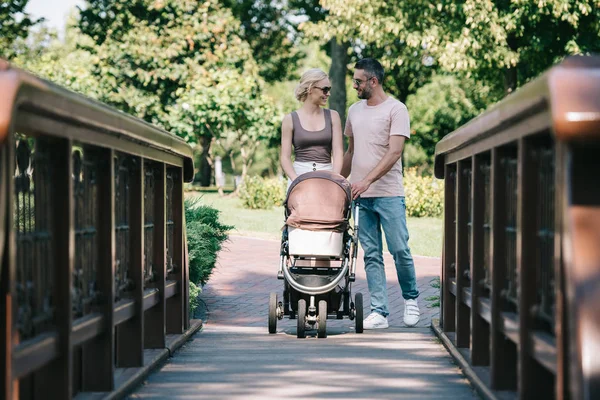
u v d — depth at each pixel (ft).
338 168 26.68
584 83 9.50
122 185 17.38
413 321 28.02
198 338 25.04
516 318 14.60
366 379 17.42
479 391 15.87
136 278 18.06
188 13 98.48
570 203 9.72
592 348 9.31
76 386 15.34
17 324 11.13
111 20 97.71
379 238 27.61
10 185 9.91
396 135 26.68
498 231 15.55
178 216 23.99
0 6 64.49
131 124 15.94
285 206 25.64
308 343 23.47
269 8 129.90
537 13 75.87
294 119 26.76
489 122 14.78
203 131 95.25
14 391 10.61
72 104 12.09
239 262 48.75
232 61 99.40
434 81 133.39
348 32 86.33
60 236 12.72
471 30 78.48
